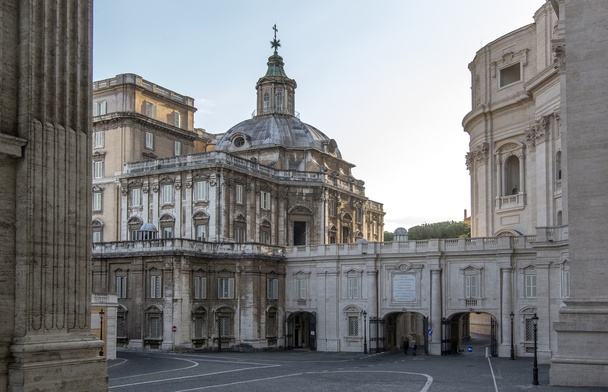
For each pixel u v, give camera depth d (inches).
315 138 3907.5
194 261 2869.1
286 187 3523.6
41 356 819.4
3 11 834.2
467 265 2780.5
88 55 916.0
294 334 3223.4
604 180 1502.2
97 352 887.7
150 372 1867.6
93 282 2987.2
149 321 2844.5
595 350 1471.5
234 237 3154.5
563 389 1421.0
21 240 823.7
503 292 2679.6
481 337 4062.5
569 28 1562.5
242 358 2491.4
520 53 2933.1
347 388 1491.1
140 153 3425.2
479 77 3218.5
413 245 2901.1
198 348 2844.5
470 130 3307.1
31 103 839.1
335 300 3036.4
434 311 2812.5
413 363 2292.1
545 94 2618.1
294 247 3181.6
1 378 799.7
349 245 3038.9
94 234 3422.7
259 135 3796.8
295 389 1473.9
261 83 4005.9
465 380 1663.4
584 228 1510.8
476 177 3243.1
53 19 874.8
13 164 834.8
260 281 3011.8
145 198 3265.3
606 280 1485.0
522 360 2443.4
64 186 866.8
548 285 2271.2
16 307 817.5
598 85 1524.4
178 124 3757.4
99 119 3420.3
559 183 2522.1
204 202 3107.8
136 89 3442.4
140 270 2866.6
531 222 2822.3
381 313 2940.5
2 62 828.0
